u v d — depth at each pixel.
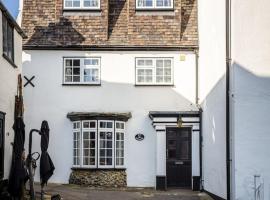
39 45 20.53
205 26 19.16
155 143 20.27
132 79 20.64
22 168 14.21
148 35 20.86
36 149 20.28
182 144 20.19
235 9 14.92
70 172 20.27
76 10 21.14
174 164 20.11
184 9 21.62
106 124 20.05
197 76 20.58
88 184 19.73
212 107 17.59
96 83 20.58
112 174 19.86
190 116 19.94
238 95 14.76
